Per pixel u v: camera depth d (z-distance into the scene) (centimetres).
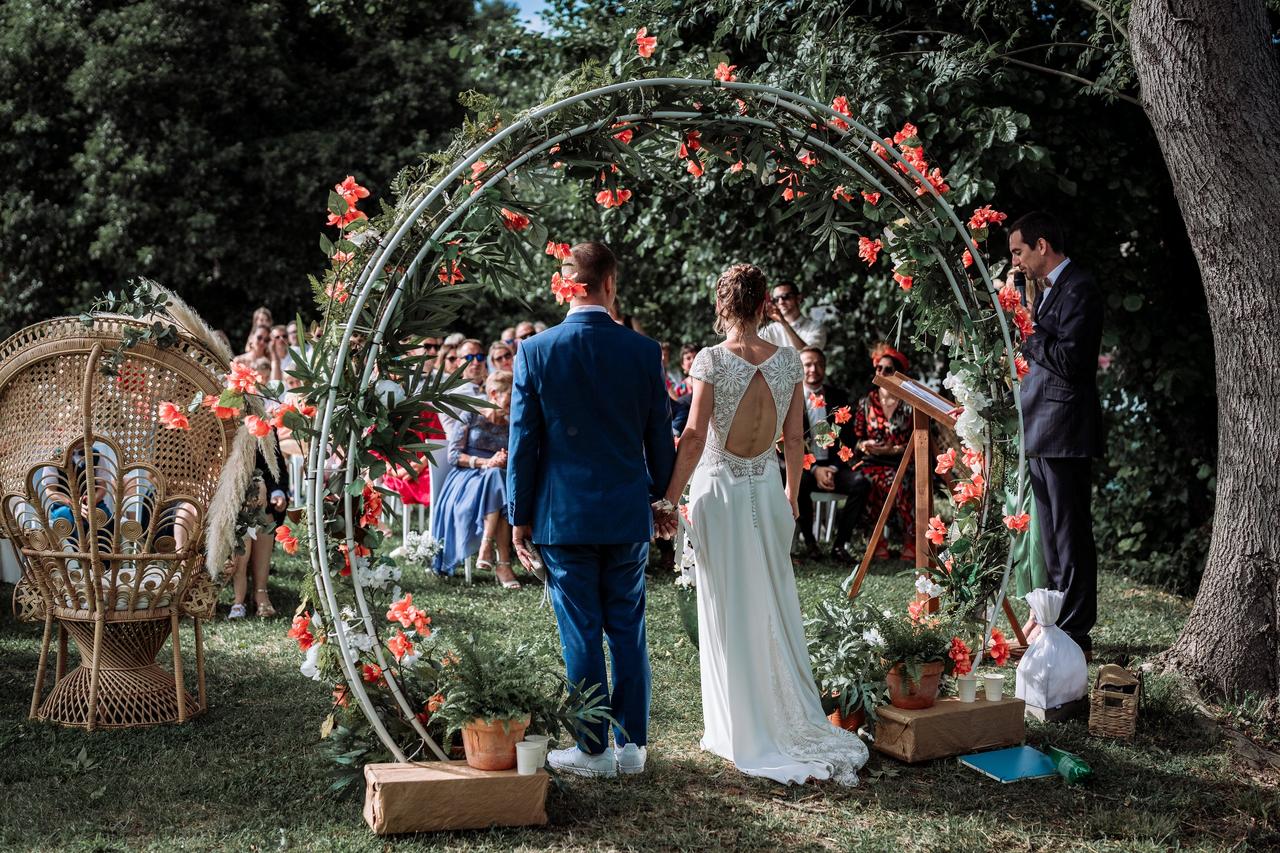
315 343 341
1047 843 335
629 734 373
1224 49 447
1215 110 449
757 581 392
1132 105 723
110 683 423
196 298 1822
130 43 1636
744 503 393
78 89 1638
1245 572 459
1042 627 461
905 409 820
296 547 347
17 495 413
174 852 310
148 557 412
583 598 360
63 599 422
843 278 898
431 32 1950
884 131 651
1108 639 575
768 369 397
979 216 439
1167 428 799
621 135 371
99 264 1745
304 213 1758
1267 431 452
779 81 621
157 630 431
